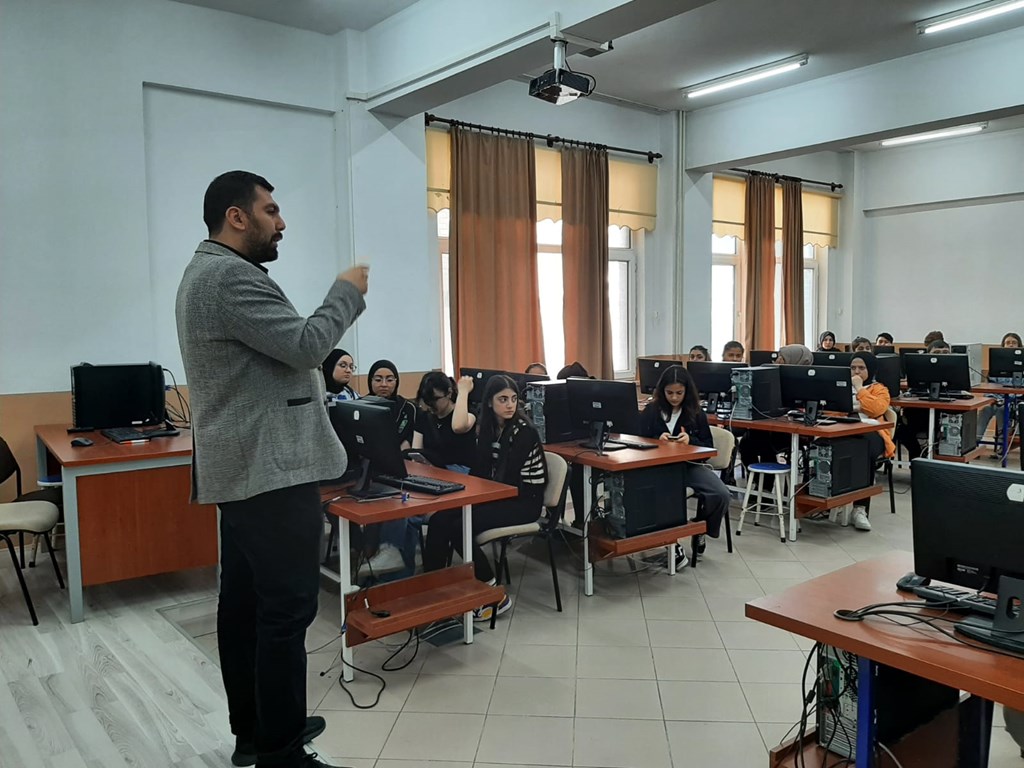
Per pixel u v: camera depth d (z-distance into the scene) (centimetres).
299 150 503
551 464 341
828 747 189
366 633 254
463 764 218
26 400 408
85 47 415
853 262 953
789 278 863
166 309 456
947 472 155
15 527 312
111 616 326
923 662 139
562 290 658
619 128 705
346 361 410
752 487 500
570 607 339
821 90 633
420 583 281
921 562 162
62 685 264
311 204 509
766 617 165
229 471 175
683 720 242
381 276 517
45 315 410
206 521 347
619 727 238
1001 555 148
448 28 431
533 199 619
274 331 172
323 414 192
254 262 189
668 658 287
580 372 518
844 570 191
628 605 341
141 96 433
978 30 528
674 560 387
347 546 264
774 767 189
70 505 315
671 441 397
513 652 293
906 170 919
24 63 399
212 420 175
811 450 440
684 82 642
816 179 915
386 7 458
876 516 497
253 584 206
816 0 479
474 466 351
